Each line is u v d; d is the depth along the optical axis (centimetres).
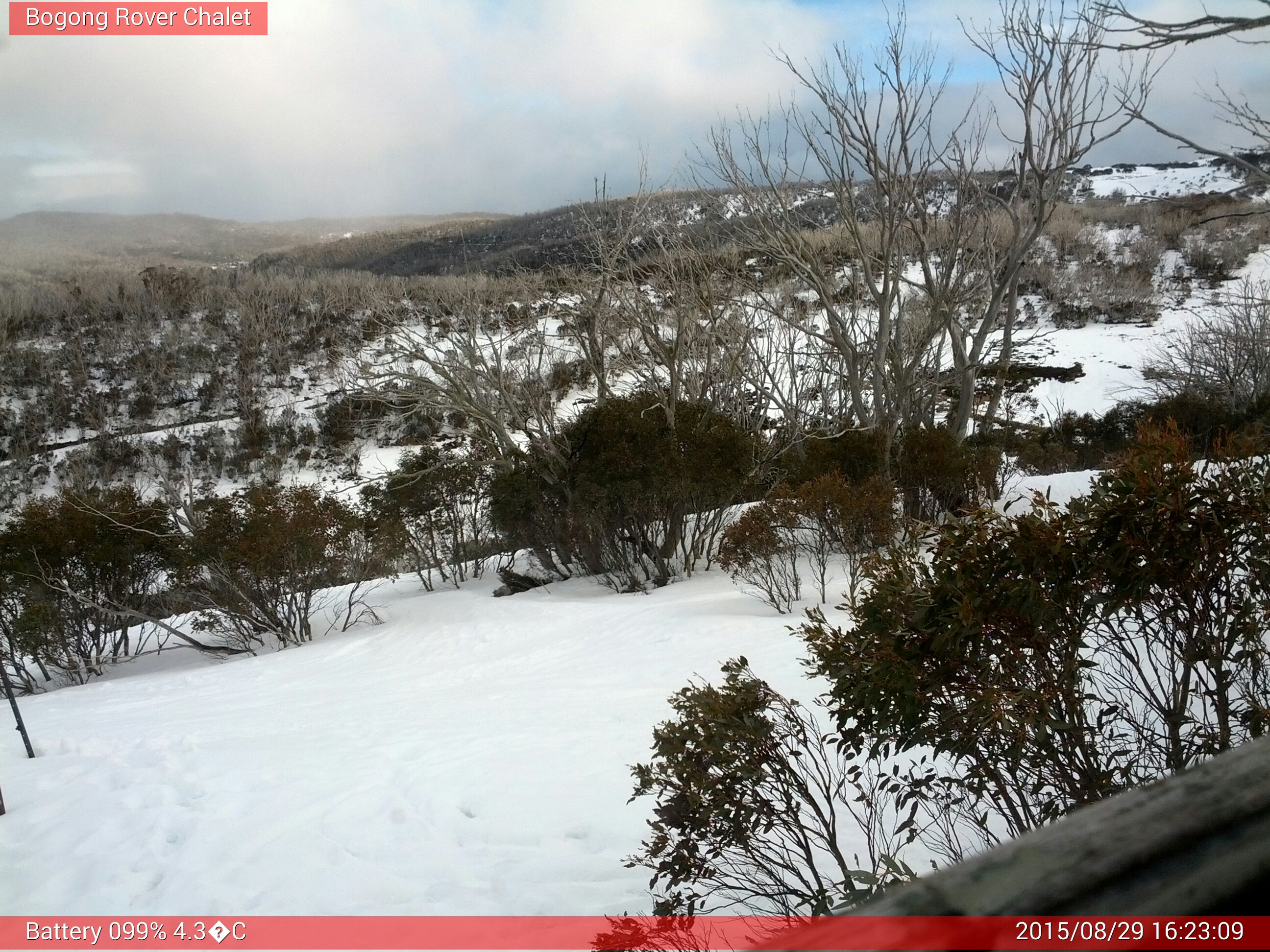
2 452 3434
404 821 533
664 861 340
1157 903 64
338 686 1096
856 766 342
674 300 1831
